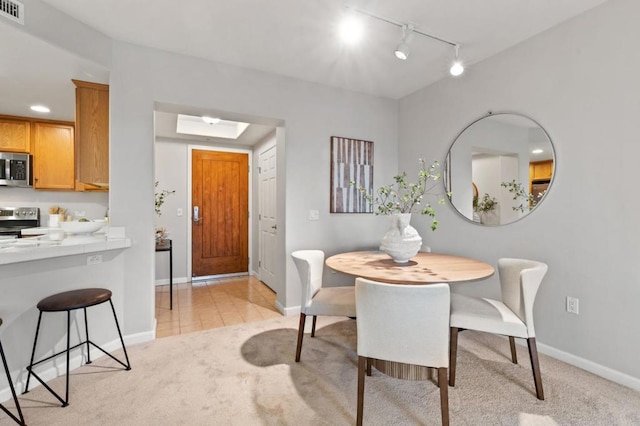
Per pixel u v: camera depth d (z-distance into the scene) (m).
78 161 2.47
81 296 1.81
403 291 1.39
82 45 2.15
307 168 3.20
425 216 3.36
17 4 1.80
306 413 1.61
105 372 2.00
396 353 1.46
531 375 1.97
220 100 2.76
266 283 4.27
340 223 3.38
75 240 2.25
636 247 1.84
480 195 2.78
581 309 2.09
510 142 2.52
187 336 2.57
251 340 2.49
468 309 1.90
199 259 4.59
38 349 1.87
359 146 3.48
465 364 2.11
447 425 1.42
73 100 2.93
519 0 1.95
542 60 2.30
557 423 1.52
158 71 2.52
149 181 2.48
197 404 1.68
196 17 2.12
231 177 4.78
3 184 3.33
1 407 1.47
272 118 3.02
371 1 1.96
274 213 3.97
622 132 1.90
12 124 3.40
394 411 1.62
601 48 1.98
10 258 1.64
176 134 4.20
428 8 2.03
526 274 1.75
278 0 1.95
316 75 3.06
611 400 1.71
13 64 2.23
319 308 2.12
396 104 3.74
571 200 2.14
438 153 3.21
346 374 1.99
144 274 2.46
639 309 1.83
